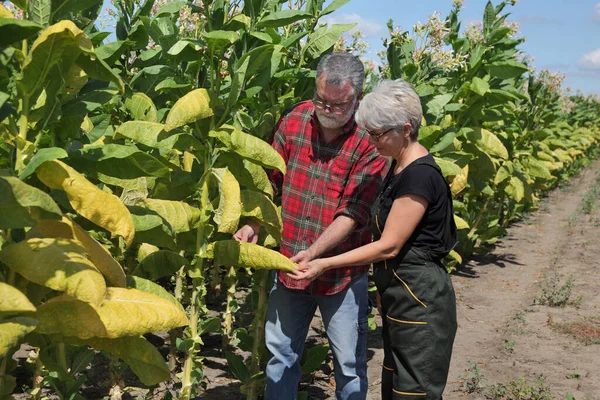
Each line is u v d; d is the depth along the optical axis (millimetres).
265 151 3219
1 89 2613
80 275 2230
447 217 3107
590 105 26906
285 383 3762
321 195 3604
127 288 2621
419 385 3094
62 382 3467
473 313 6992
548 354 5758
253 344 4258
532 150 11688
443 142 6340
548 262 9539
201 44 3436
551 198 16688
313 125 3598
